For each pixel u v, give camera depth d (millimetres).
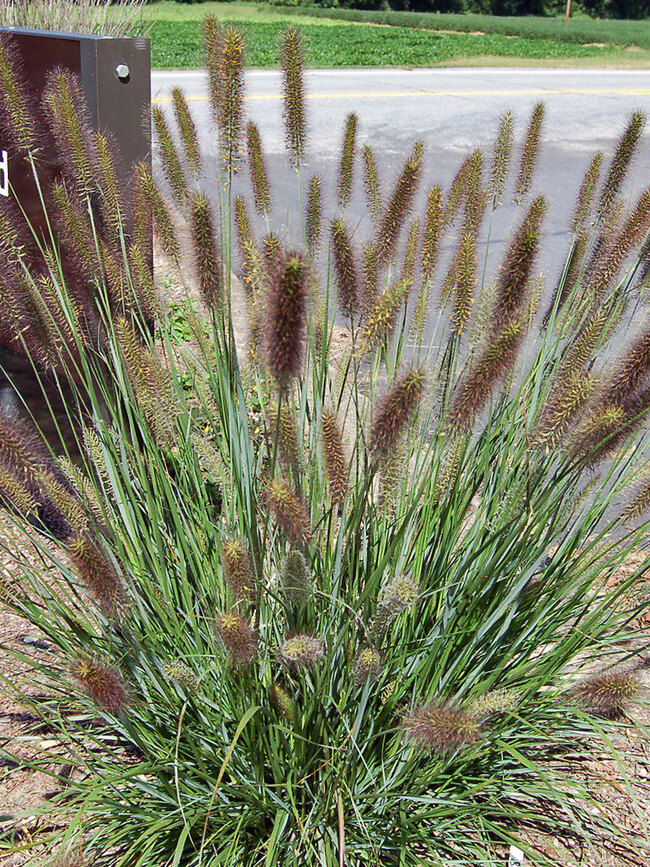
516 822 2820
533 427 2701
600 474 2828
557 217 10195
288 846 2525
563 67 27391
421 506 2930
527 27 39938
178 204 3199
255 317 2811
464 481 2969
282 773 2549
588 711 2748
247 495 2588
